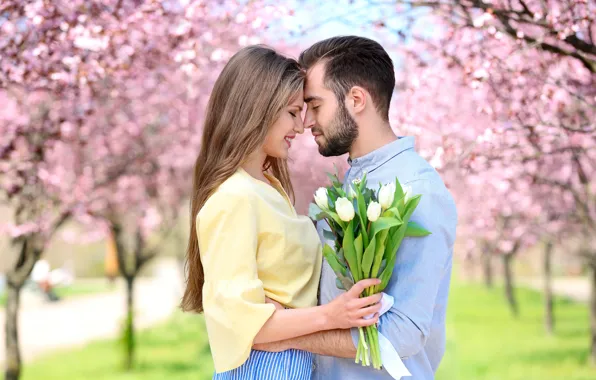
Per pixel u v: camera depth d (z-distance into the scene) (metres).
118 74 4.95
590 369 10.52
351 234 2.27
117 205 11.02
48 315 19.44
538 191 8.65
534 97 4.58
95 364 11.62
